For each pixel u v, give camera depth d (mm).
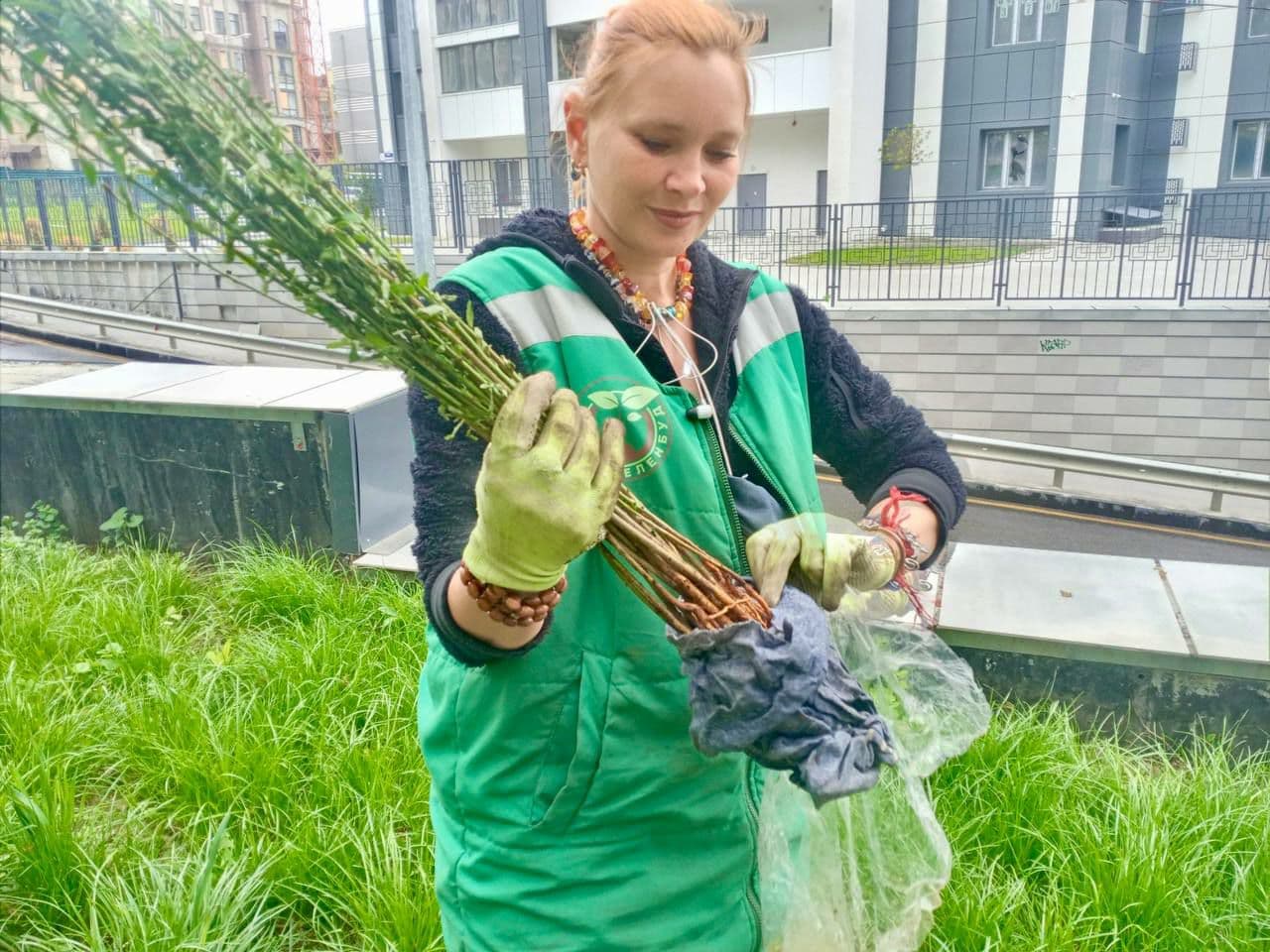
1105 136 19500
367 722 3496
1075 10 19078
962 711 1695
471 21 25906
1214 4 19359
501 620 1219
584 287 1393
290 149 1163
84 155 1043
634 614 1389
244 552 5156
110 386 5836
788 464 1492
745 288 1536
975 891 2646
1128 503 9312
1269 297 12328
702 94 1267
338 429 5059
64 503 5855
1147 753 3646
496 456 1116
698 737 1305
